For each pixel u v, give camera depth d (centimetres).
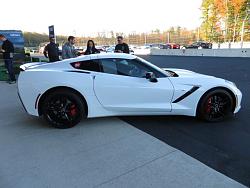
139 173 284
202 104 436
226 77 1030
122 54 450
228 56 2427
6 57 926
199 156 320
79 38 5478
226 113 448
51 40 902
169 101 434
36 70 421
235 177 273
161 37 4912
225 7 4559
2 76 1015
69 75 417
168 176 277
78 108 420
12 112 536
